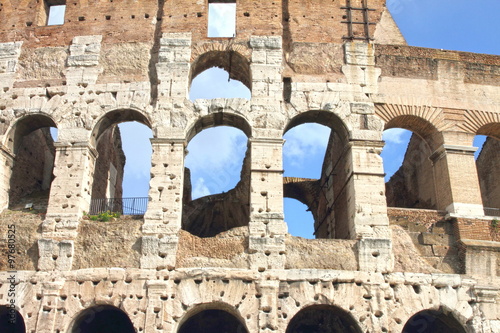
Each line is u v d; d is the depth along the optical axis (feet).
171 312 90.38
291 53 112.27
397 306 92.22
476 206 102.06
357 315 91.09
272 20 115.03
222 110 105.09
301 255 94.89
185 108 105.60
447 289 94.27
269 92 107.34
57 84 110.22
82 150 103.45
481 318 92.89
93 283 92.99
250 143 103.96
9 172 107.14
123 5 117.60
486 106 111.14
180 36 112.78
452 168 104.73
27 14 118.73
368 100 108.58
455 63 113.70
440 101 110.32
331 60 112.06
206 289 91.81
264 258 93.91
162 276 92.53
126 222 97.81
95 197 129.59
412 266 96.02
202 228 145.38
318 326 110.93
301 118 109.19
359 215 98.37
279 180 100.01
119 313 107.86
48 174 132.05
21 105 108.27
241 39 112.47
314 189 148.05
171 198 98.37
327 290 92.17
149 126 106.32
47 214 98.32
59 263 94.53
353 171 101.55
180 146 102.47
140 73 110.22
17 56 113.50
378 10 118.73
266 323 89.40
